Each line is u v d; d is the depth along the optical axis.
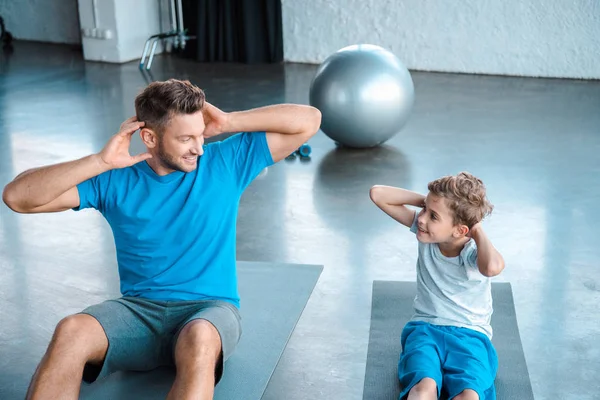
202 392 1.97
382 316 2.81
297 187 4.14
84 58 7.63
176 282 2.33
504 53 6.79
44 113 5.73
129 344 2.23
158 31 7.87
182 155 2.19
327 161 4.57
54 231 3.65
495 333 2.68
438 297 2.42
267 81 6.66
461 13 6.80
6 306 2.93
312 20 7.30
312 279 3.08
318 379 2.45
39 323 2.80
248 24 7.26
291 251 3.37
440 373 2.26
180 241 2.32
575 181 4.19
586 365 2.50
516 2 6.61
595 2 6.41
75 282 3.13
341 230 3.58
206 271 2.33
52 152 4.83
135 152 4.83
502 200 3.92
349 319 2.80
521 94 6.17
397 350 2.59
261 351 2.56
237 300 2.39
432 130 5.21
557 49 6.63
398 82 4.60
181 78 6.81
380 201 2.56
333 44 7.30
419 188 4.11
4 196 2.17
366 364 2.51
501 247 3.38
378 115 4.56
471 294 2.39
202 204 2.31
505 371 2.45
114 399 2.30
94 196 2.29
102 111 5.77
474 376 2.22
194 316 2.19
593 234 3.51
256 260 3.28
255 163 2.37
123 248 2.36
